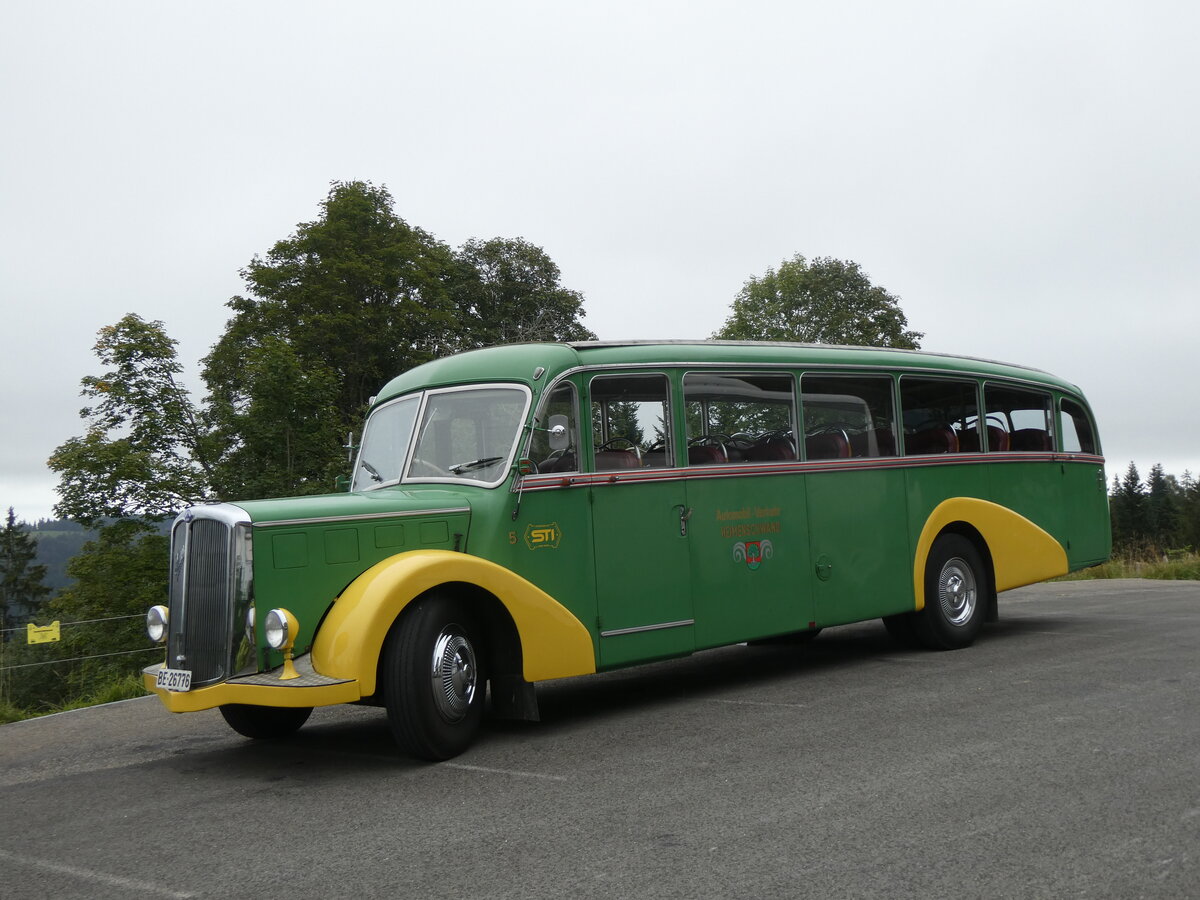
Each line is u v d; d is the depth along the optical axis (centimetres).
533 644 738
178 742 834
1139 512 8038
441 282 4091
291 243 3831
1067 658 951
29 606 6900
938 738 657
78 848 540
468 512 759
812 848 463
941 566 1044
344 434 2295
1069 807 503
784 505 922
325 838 529
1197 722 667
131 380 2206
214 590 676
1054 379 1223
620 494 817
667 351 868
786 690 873
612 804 555
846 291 5294
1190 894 393
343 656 651
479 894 432
